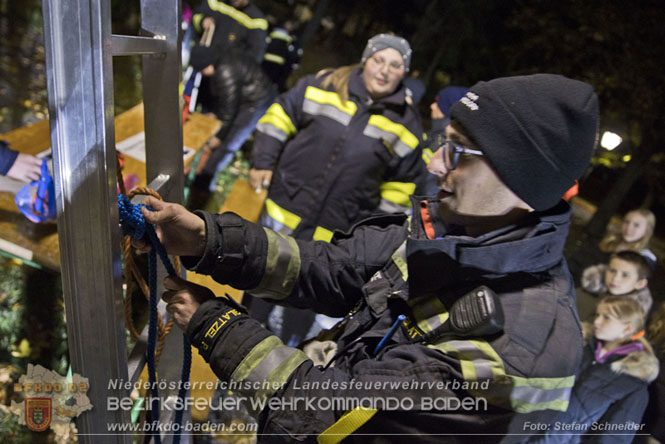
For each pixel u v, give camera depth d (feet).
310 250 4.11
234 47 12.82
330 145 8.63
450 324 3.18
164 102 4.10
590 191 21.42
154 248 3.61
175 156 4.29
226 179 14.67
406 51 8.36
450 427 2.99
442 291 3.46
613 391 6.92
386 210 9.09
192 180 13.04
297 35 14.67
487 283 3.34
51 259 6.54
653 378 6.89
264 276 3.90
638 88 18.24
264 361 3.22
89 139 2.80
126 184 7.73
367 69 8.52
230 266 3.75
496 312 3.01
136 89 17.97
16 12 19.63
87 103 2.74
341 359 3.69
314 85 8.83
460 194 3.37
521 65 25.25
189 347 3.89
